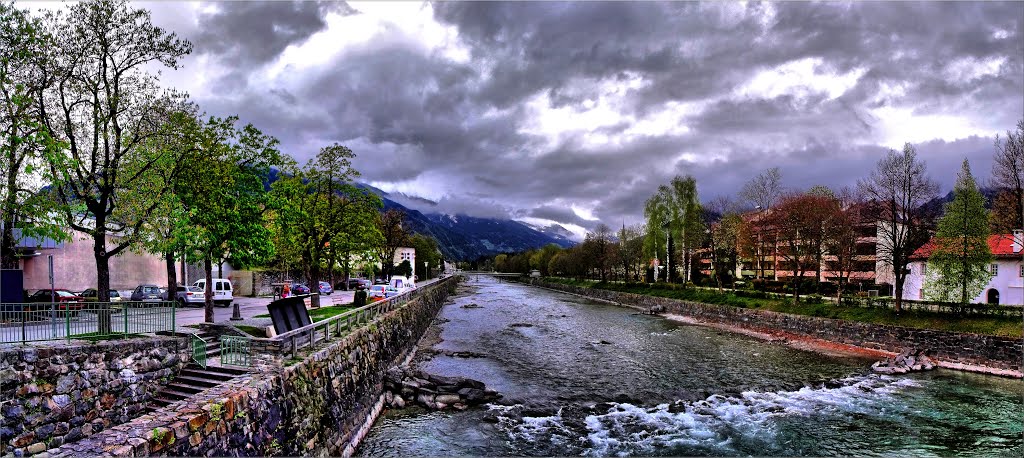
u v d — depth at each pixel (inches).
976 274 1496.1
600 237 4249.5
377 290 2140.7
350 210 1676.9
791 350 1552.7
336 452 693.3
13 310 602.9
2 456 462.6
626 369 1259.8
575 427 847.1
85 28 789.9
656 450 758.5
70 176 734.5
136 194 810.8
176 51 876.6
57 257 1567.4
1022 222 1412.4
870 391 1085.8
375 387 949.2
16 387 490.9
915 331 1454.2
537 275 6574.8
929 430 847.7
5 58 706.2
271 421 552.4
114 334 661.9
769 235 2375.7
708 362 1355.8
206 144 973.2
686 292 2738.7
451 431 824.3
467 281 7003.0
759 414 923.4
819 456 742.5
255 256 1169.4
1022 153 1398.9
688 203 3073.3
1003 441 799.1
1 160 664.4
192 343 716.7
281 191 1499.8
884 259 1765.5
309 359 697.6
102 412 571.2
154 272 1898.4
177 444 405.7
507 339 1718.8
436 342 1653.5
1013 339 1243.8
